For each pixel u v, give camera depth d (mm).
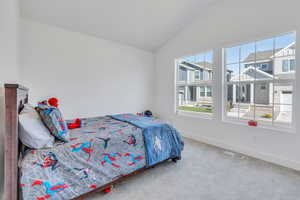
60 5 2564
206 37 3295
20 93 1443
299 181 1849
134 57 4238
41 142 1318
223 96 3045
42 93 2861
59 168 1345
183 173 2049
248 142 2652
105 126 2133
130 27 3412
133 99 4246
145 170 2125
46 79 2895
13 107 1134
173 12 3207
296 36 2141
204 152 2771
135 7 2895
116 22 3182
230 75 2979
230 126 2906
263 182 1834
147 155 1983
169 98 4270
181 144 2412
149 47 4371
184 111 3965
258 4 2492
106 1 2654
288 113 2283
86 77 3381
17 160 1176
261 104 2576
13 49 1905
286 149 2234
